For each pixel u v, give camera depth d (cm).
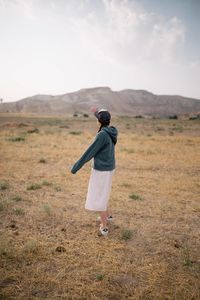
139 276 390
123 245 471
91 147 461
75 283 367
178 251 462
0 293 340
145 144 1756
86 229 527
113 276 387
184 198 734
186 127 3691
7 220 548
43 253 430
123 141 1886
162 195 751
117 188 800
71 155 1266
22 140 1738
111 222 566
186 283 375
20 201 658
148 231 531
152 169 1065
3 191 729
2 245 427
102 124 487
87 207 492
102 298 343
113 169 492
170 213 626
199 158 1304
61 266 403
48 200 672
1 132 2355
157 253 452
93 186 485
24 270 388
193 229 550
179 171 1048
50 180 852
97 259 427
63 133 2391
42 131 2569
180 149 1573
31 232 503
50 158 1186
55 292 349
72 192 744
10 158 1151
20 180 839
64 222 552
